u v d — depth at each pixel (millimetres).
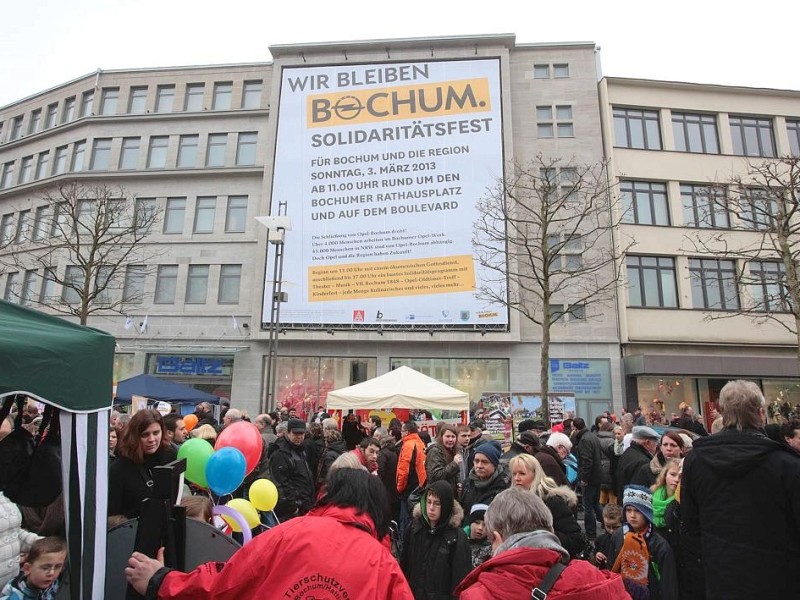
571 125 23719
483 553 3945
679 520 3441
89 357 2504
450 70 23719
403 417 14352
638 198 23172
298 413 21359
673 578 3289
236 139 25844
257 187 24922
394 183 22922
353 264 22500
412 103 23578
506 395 18203
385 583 1830
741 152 24156
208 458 3748
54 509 3129
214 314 23500
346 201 23078
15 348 2141
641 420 12695
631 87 24250
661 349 21484
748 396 2770
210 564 2049
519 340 21078
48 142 28359
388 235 22516
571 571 1964
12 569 2840
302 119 24156
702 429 9609
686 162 23500
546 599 1872
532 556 2025
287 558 1810
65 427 2381
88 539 2416
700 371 20391
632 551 3506
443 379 21547
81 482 2396
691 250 22328
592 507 8086
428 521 3760
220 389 22625
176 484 2486
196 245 24500
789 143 24281
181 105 26469
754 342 21641
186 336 23359
